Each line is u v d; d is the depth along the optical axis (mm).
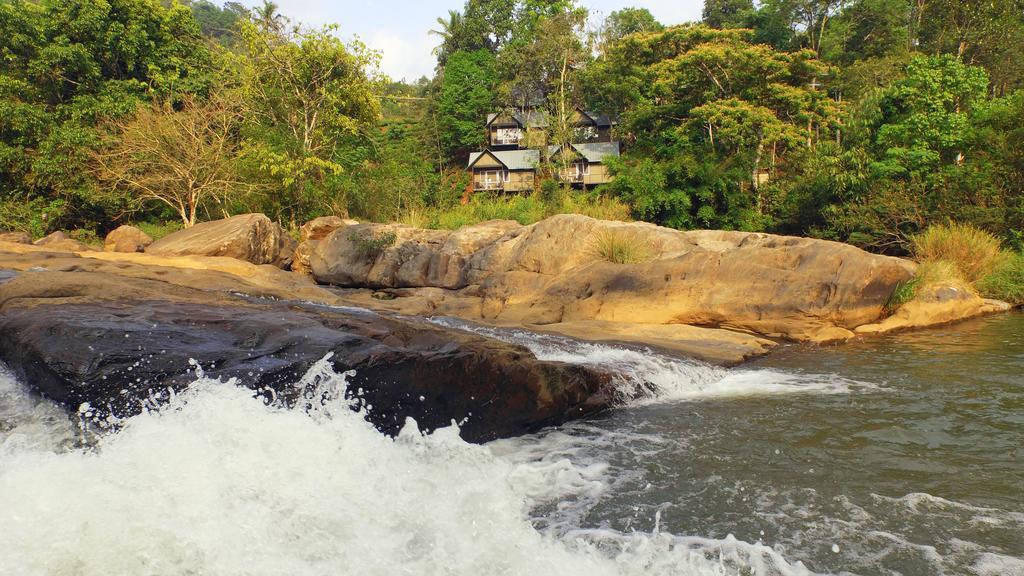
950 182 19516
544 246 15477
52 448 4703
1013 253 16594
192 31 30406
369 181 25266
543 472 5074
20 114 22812
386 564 3393
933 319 12656
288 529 3578
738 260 12398
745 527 4109
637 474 5055
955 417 6332
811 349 10641
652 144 33969
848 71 36719
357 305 13250
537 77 48219
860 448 5539
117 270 12094
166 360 5480
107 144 23344
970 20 35844
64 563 2996
